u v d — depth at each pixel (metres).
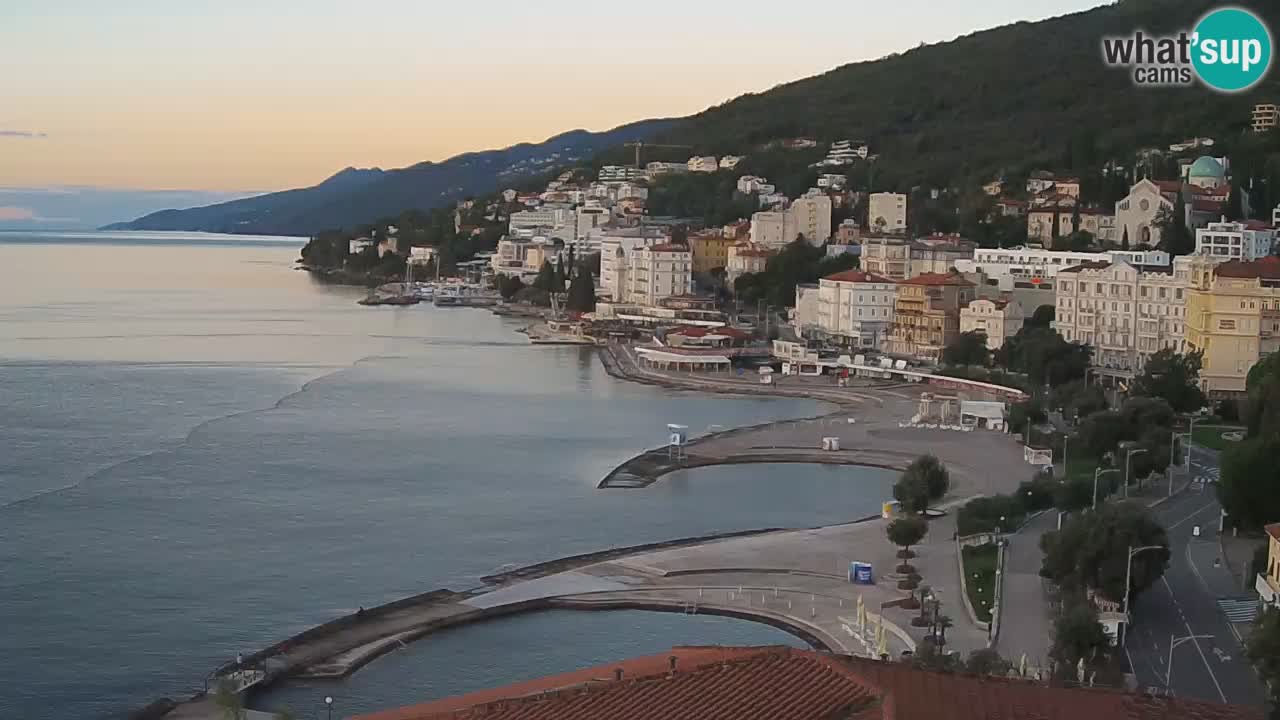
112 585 177.88
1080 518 163.62
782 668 79.88
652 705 76.50
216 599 173.12
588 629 161.75
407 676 145.50
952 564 186.38
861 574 177.38
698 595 173.25
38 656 151.88
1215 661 140.62
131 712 136.88
